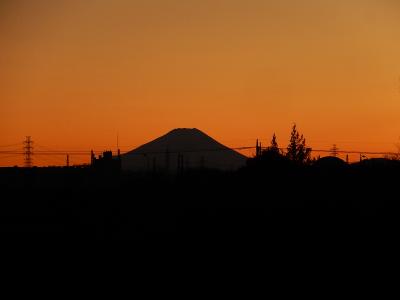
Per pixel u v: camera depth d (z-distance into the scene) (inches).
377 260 3681.1
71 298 2854.3
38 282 3253.0
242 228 5398.6
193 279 3257.9
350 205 6358.3
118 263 3878.0
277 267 3528.5
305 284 3075.8
